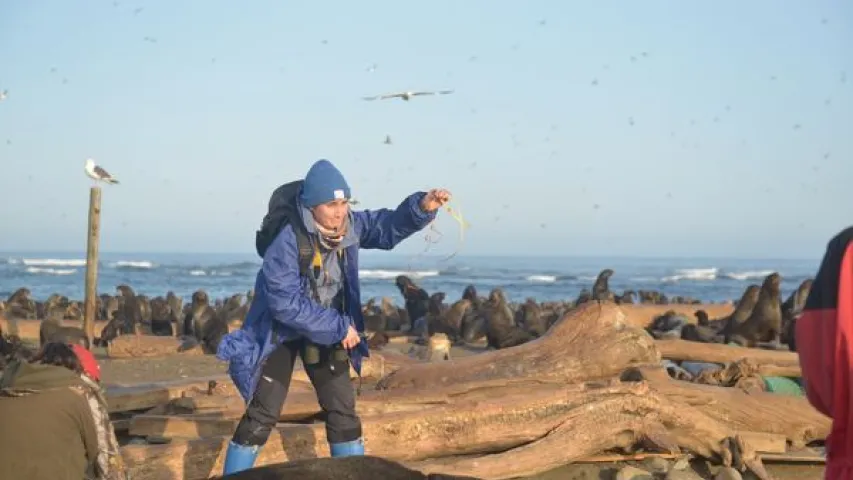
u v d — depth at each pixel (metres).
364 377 9.76
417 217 5.16
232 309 20.31
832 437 2.69
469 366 8.41
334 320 4.95
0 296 42.97
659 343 11.70
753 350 11.51
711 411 7.65
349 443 5.33
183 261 151.75
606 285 23.41
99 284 61.25
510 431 6.81
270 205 5.02
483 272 98.19
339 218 4.90
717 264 166.25
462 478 3.51
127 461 5.86
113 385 8.64
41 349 4.43
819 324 2.66
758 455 7.17
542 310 24.59
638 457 7.13
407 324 21.75
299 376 8.98
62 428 4.12
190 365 13.01
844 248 2.65
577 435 6.84
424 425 6.73
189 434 6.97
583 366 8.15
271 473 3.49
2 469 3.98
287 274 4.87
